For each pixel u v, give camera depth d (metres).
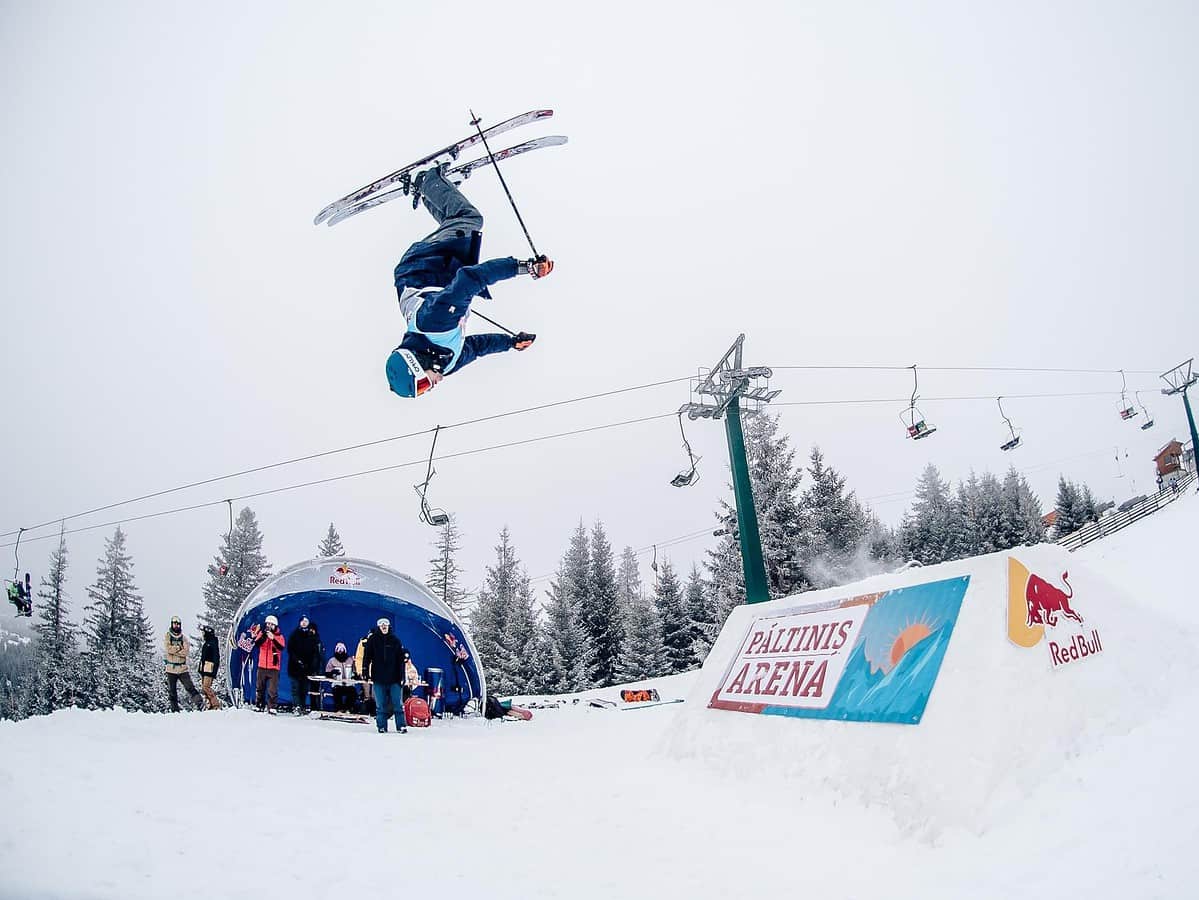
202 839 4.46
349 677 13.55
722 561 36.28
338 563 14.79
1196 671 5.68
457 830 5.21
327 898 3.75
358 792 6.33
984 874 3.84
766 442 36.19
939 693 5.29
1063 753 4.66
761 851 4.72
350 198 6.02
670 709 14.23
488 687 40.38
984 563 5.86
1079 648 5.52
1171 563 15.80
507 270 4.88
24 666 41.19
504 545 46.81
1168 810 3.74
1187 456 50.56
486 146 6.01
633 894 4.00
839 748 5.76
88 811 4.66
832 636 6.96
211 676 13.09
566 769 7.83
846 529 41.69
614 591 44.53
